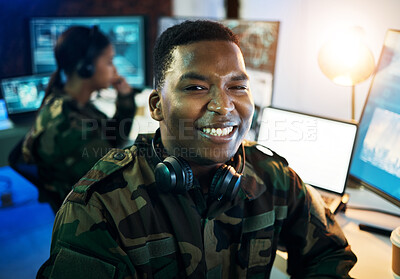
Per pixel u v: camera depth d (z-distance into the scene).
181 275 0.80
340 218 1.31
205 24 0.70
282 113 1.45
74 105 1.77
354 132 1.31
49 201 1.76
